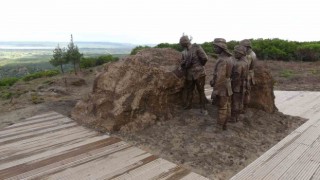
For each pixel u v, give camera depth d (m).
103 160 6.19
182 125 8.02
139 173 5.66
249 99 8.79
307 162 6.26
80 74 21.09
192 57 8.36
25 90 15.50
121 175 5.57
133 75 8.40
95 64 26.06
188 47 8.49
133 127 7.83
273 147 7.08
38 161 6.12
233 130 7.75
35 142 7.16
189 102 8.94
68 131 7.95
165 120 8.29
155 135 7.48
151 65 8.55
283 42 25.59
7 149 6.73
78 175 5.55
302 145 7.22
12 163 6.02
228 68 7.22
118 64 9.05
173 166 5.98
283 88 15.36
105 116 8.20
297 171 5.86
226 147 6.88
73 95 13.57
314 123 9.04
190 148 6.79
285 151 6.84
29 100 12.38
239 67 7.67
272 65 22.25
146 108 8.21
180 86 8.81
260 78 9.23
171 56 9.62
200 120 8.30
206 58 8.23
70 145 6.97
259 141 7.38
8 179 5.37
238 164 6.17
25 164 5.98
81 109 9.20
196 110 8.97
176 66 9.04
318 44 24.42
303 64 22.75
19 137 7.52
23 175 5.53
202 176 5.63
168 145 6.95
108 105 8.34
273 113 9.53
